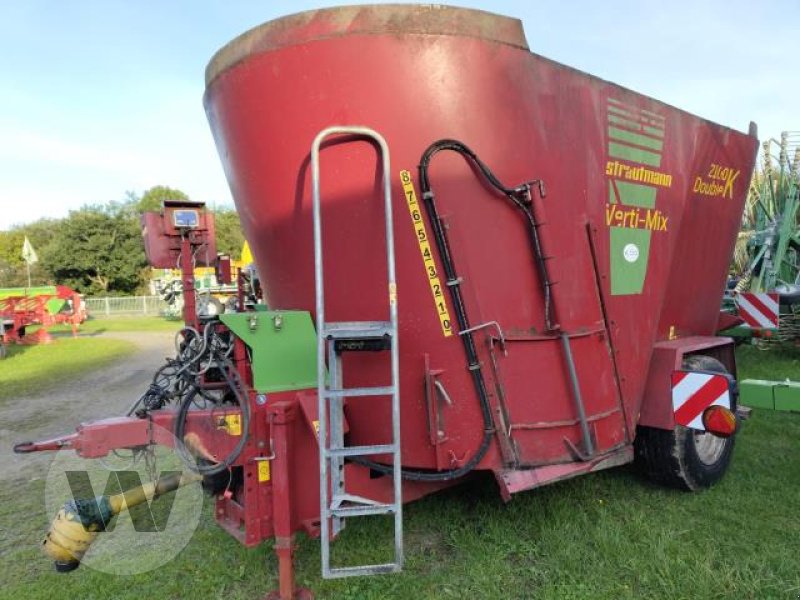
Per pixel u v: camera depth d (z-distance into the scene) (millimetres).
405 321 3029
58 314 18156
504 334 3102
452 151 2965
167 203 5145
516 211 3125
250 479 2809
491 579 2957
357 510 2613
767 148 10594
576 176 3334
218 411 2842
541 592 2871
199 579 3115
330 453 2584
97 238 44750
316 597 2875
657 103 3873
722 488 4094
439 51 2900
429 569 3123
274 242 3254
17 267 41906
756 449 4844
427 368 3020
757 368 7977
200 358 2969
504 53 3031
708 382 3379
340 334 2619
